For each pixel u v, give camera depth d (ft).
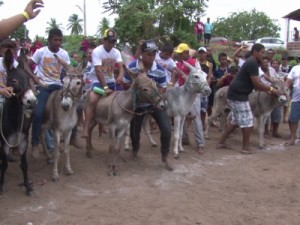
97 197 20.65
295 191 22.61
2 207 19.13
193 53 35.17
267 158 29.12
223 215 18.99
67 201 19.99
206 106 34.60
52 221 17.85
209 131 37.01
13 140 19.67
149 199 20.56
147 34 69.15
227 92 30.35
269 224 18.24
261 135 31.76
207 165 26.89
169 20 70.74
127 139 28.40
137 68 24.06
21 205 19.43
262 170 26.25
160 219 18.19
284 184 23.65
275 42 119.96
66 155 23.20
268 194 22.03
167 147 24.81
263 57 29.71
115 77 26.78
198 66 27.84
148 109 24.25
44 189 21.31
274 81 30.60
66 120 22.03
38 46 53.11
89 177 23.35
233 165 27.14
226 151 30.55
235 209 19.77
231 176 24.84
